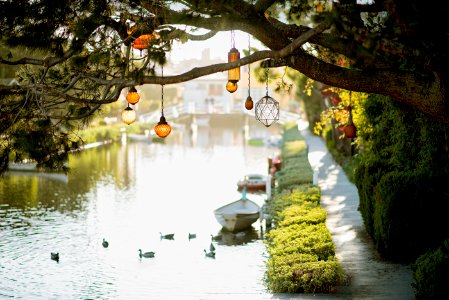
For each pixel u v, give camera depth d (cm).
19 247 2111
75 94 1273
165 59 1062
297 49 1055
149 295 1616
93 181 3631
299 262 1500
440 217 1543
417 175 1547
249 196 3247
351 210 2309
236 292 1584
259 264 1902
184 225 2491
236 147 6053
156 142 6397
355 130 1369
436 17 914
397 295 1355
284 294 1401
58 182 3525
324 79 1045
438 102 983
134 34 1170
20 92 1173
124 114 1310
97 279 1770
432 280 1156
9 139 1152
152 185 3541
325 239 1642
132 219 2588
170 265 1908
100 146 5834
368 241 1842
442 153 1527
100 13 1153
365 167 1841
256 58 1016
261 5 1041
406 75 1004
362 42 898
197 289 1652
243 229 2395
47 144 1138
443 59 937
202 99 9562
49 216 2619
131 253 2053
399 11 909
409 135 1686
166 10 1109
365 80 1019
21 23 1177
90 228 2405
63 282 1744
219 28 1061
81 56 1158
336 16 858
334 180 3075
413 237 1570
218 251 2077
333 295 1373
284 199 2375
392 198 1563
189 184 3616
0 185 3344
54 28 1202
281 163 3938
